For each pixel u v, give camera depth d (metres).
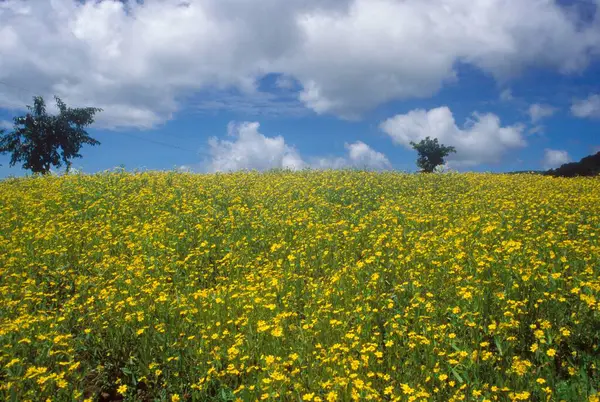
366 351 6.32
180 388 6.04
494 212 12.75
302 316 7.94
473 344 6.32
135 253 10.54
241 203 14.84
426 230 11.45
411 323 7.21
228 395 5.86
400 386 5.73
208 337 6.78
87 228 11.41
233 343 6.79
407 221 12.08
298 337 6.91
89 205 13.88
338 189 16.47
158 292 8.27
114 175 18.23
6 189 16.22
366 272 8.84
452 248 9.35
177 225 12.23
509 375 5.68
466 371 5.80
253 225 12.37
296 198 15.67
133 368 6.39
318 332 6.99
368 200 15.23
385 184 17.88
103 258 10.08
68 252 10.45
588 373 5.71
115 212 13.24
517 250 8.69
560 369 5.88
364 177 19.59
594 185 17.84
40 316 7.18
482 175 21.67
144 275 9.22
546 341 6.23
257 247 11.29
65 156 40.81
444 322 7.03
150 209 13.51
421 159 37.81
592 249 8.65
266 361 5.91
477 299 7.08
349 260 10.00
